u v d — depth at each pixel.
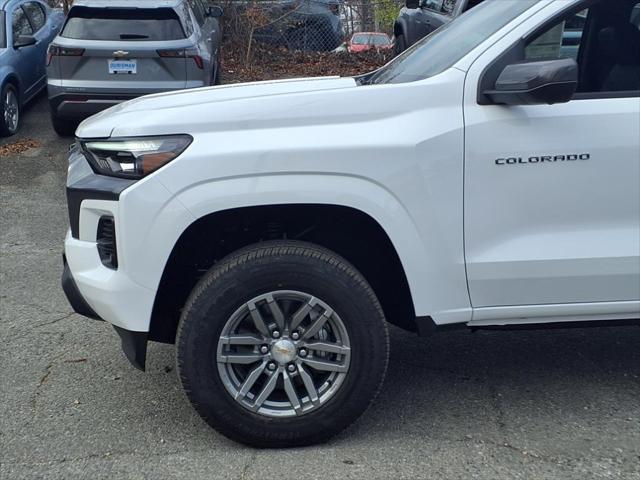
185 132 3.56
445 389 4.41
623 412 4.10
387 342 3.71
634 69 3.83
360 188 3.56
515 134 3.63
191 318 3.57
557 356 4.80
